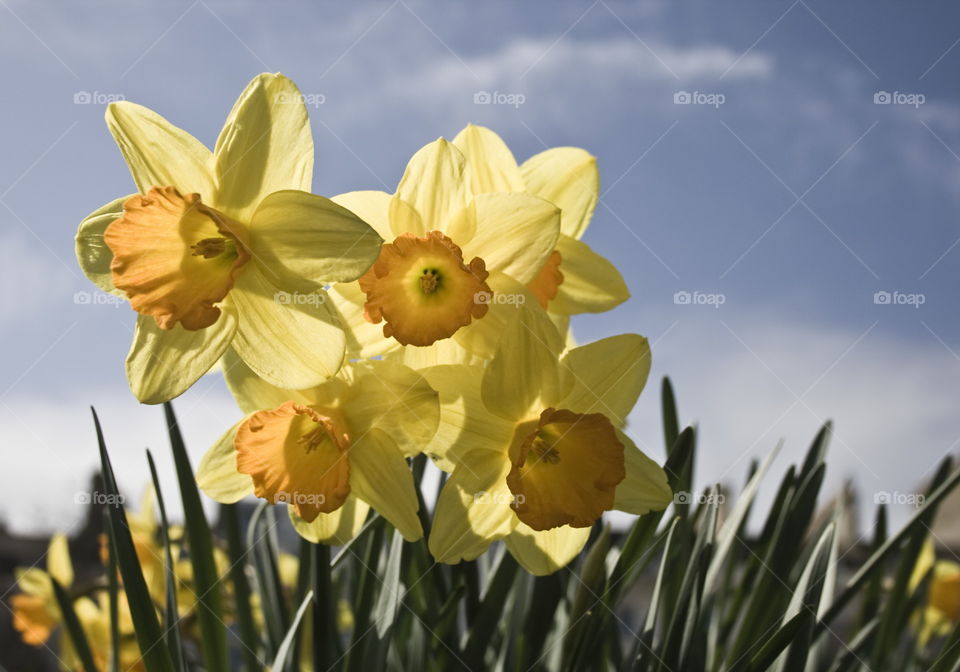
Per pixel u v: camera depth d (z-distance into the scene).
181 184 0.49
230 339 0.49
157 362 0.49
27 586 0.69
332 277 0.48
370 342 0.50
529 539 0.50
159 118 0.49
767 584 0.52
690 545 0.55
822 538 0.51
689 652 0.50
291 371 0.49
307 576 0.56
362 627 0.52
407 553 0.54
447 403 0.50
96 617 0.66
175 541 0.64
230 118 0.49
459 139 0.52
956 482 0.51
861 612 0.59
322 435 0.50
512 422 0.50
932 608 0.67
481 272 0.49
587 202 0.54
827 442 0.56
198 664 0.63
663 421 0.58
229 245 0.50
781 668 0.50
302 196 0.48
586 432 0.49
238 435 0.50
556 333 0.49
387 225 0.50
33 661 1.16
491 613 0.52
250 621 0.55
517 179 0.52
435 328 0.49
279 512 0.60
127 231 0.49
